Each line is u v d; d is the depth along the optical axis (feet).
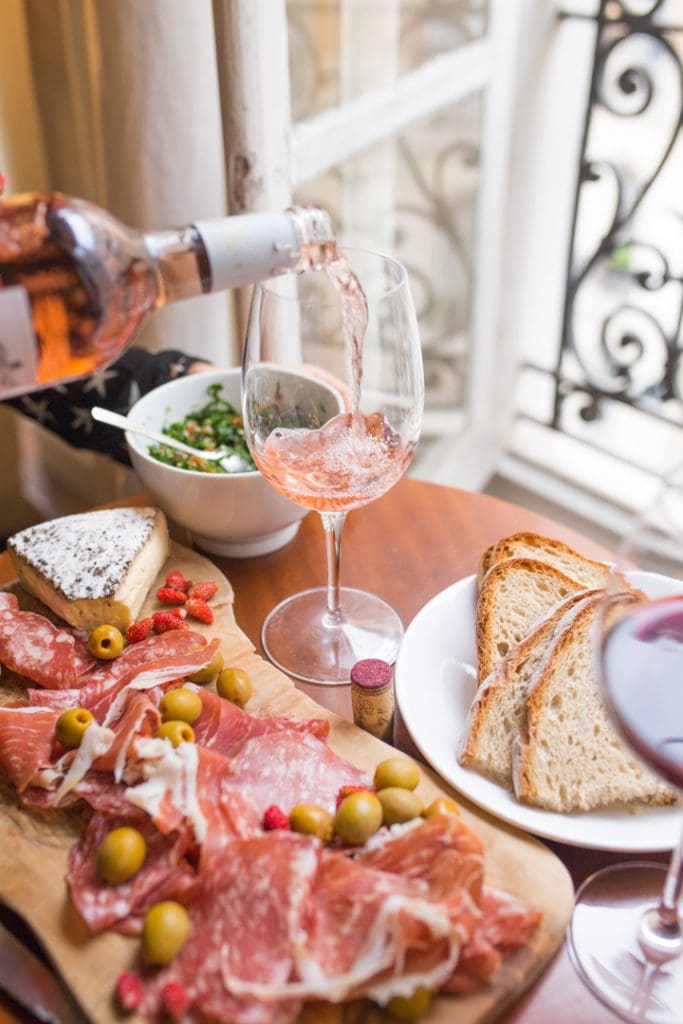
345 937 2.16
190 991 2.16
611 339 7.50
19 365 2.32
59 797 2.61
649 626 2.21
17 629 3.14
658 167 6.70
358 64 5.78
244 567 3.71
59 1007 2.23
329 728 2.85
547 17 6.65
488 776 2.69
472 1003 2.20
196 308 5.49
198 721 2.84
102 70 4.86
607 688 2.09
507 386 8.15
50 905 2.40
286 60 4.83
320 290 4.14
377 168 6.28
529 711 2.71
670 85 6.40
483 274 7.45
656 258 6.98
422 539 3.84
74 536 3.42
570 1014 2.29
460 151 6.82
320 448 3.02
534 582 3.27
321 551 3.79
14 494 7.04
